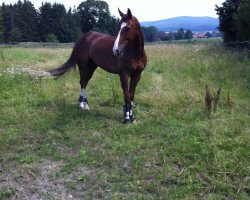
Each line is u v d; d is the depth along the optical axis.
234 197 4.05
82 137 5.89
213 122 5.91
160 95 7.59
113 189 4.29
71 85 9.04
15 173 4.74
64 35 56.88
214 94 7.09
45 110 7.32
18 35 56.69
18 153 5.40
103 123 6.45
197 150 5.11
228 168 4.55
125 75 6.39
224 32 18.08
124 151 5.27
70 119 6.68
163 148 5.32
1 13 58.31
